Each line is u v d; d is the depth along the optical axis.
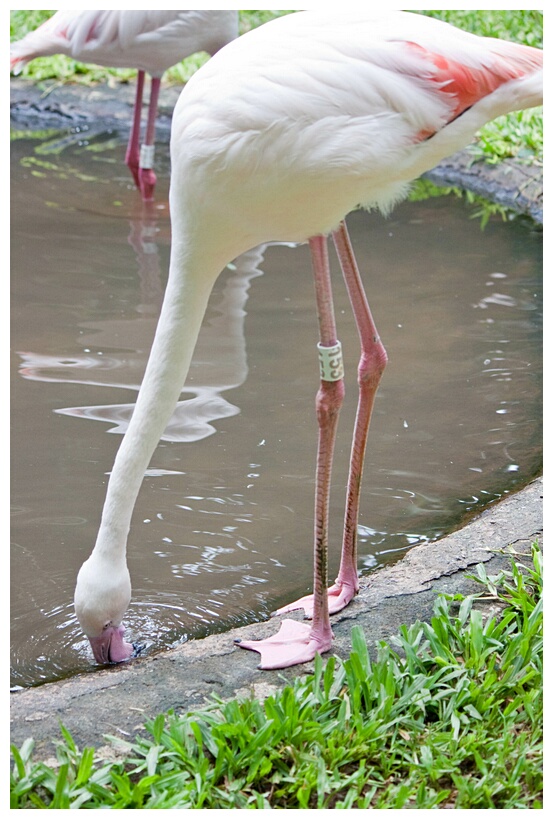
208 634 3.09
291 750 2.51
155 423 2.93
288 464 4.03
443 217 6.72
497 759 2.49
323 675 2.80
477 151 7.32
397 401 4.50
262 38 2.66
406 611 3.07
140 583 3.33
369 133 2.60
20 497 3.80
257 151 2.58
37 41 6.38
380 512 3.74
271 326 5.16
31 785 2.39
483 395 4.54
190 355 2.95
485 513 3.60
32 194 7.07
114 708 2.66
